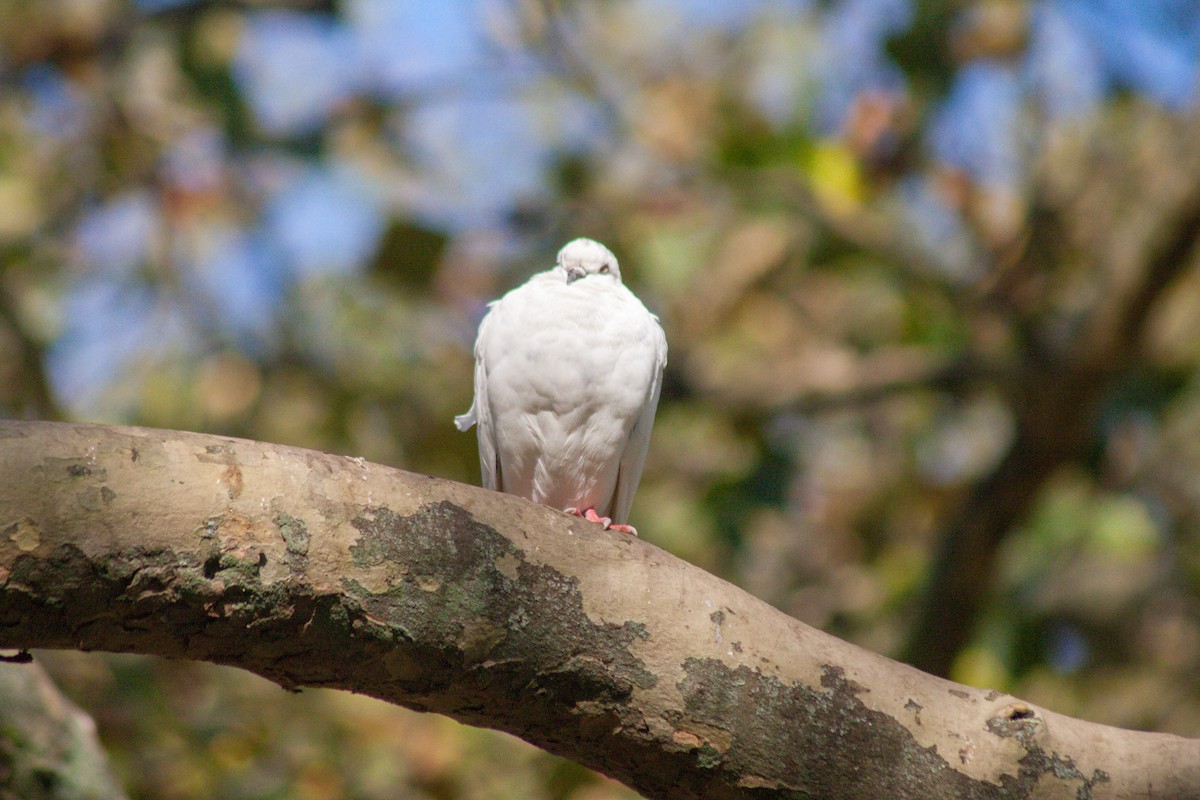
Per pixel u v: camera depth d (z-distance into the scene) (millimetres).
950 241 12773
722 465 13055
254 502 3836
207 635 3816
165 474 3754
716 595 4395
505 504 4277
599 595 4234
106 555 3619
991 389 12367
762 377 12867
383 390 12914
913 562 12844
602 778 10234
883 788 4371
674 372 12422
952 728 4469
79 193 12703
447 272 12633
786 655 4391
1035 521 13016
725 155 11914
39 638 3668
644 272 12469
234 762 10141
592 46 13617
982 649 12625
